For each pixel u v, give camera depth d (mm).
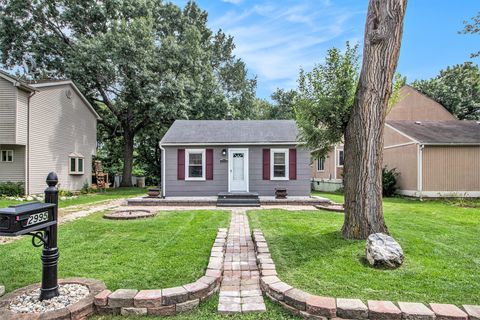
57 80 14258
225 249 4465
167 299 2695
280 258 3773
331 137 5117
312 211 8062
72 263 3684
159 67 17344
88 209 8680
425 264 3527
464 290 2873
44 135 13039
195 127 12805
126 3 17797
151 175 24656
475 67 22516
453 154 12281
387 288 2920
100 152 24594
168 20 20703
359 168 4461
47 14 16797
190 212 7883
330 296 2764
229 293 3049
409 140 12789
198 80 18922
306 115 5156
